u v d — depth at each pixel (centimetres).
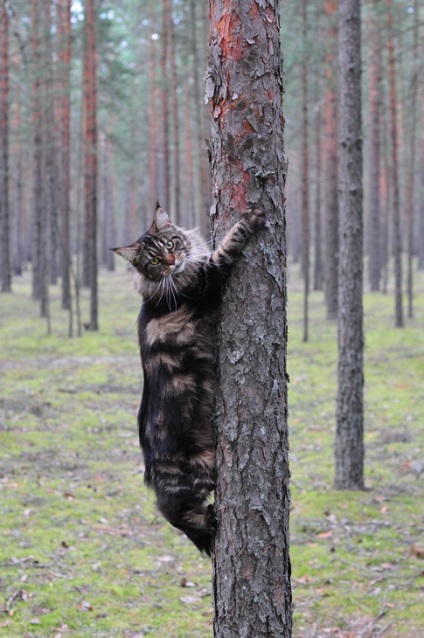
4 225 3073
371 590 640
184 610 611
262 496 354
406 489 892
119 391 1424
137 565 693
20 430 1116
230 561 359
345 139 848
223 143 353
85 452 1041
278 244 358
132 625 579
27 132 2795
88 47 2152
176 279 385
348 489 885
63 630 563
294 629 579
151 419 398
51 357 1762
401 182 3872
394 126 1994
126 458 1028
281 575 362
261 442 355
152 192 3525
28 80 2258
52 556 691
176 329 385
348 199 852
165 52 2539
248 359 354
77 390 1419
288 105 2597
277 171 354
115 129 4484
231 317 358
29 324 2247
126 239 5600
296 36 2009
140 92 4153
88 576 659
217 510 366
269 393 356
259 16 342
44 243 2381
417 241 4734
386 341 1867
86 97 2164
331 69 2025
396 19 2039
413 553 706
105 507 835
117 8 4188
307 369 1603
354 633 569
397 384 1445
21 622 568
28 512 790
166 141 2453
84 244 3347
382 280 3381
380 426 1171
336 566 688
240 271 355
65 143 2402
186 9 2823
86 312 2523
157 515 823
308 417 1240
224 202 357
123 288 3378
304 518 803
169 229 438
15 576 641
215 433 368
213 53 351
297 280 3541
